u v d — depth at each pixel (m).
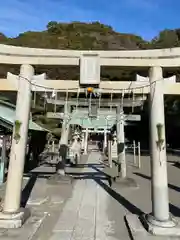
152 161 5.24
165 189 5.06
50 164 16.73
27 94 5.60
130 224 5.29
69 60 5.62
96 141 44.06
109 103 9.23
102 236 4.91
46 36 68.50
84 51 5.59
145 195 8.52
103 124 11.91
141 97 7.83
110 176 12.36
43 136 16.27
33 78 5.75
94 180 11.30
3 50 5.66
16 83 5.62
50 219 5.88
